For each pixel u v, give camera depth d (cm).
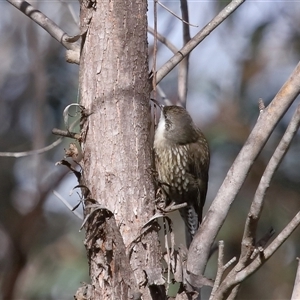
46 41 1526
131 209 594
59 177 1264
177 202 1063
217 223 641
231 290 582
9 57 1606
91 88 607
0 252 1336
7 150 1527
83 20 615
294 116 564
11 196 1459
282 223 1373
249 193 1363
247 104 1491
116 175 596
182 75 895
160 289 577
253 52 1536
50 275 1327
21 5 708
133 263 586
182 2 886
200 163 1063
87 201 593
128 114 603
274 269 1382
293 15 1545
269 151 1389
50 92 1473
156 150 1025
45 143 1384
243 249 577
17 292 1232
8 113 1563
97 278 579
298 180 1403
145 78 617
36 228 1285
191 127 1051
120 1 608
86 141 605
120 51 605
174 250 614
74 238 1416
